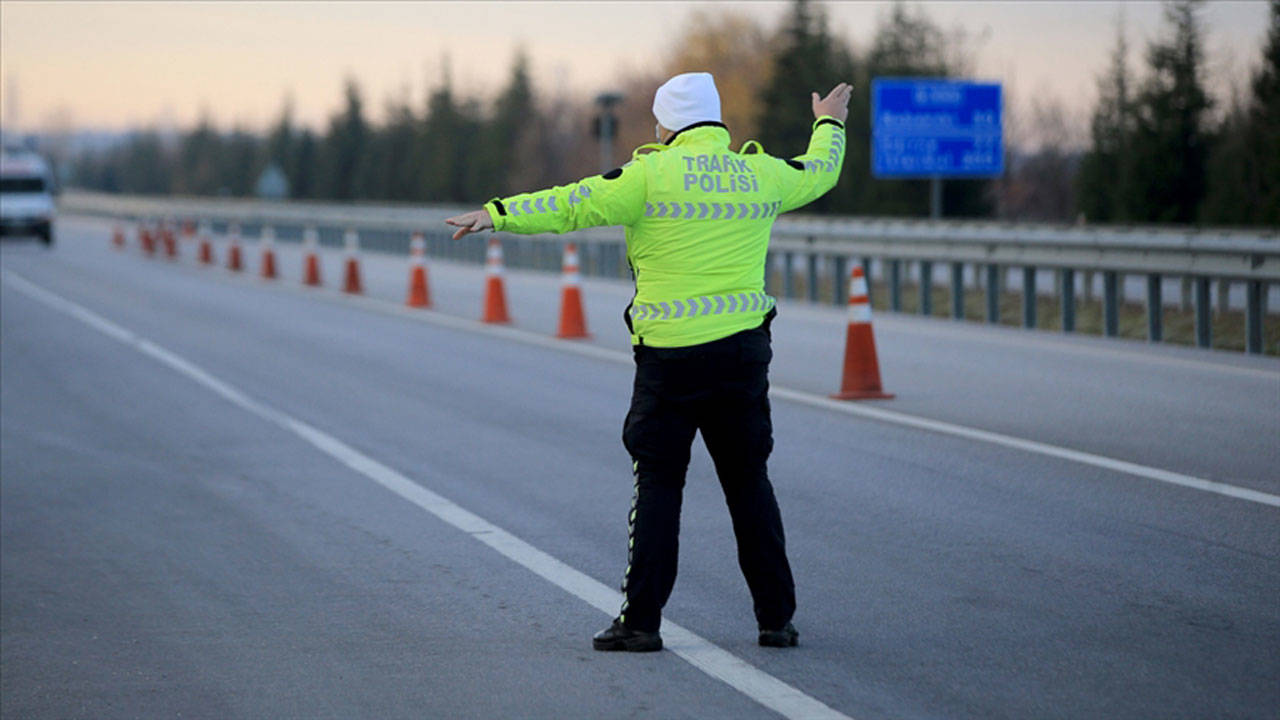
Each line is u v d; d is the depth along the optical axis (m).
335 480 32.16
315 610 21.86
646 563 18.89
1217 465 30.77
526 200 17.94
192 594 23.14
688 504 28.39
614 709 16.83
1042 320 67.12
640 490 18.98
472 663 18.86
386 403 43.38
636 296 18.66
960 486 29.28
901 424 37.00
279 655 19.62
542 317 70.00
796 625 20.12
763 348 18.48
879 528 25.88
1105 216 136.75
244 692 18.12
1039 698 16.86
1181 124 125.75
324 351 57.19
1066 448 33.09
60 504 30.47
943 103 105.12
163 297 85.88
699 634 19.80
